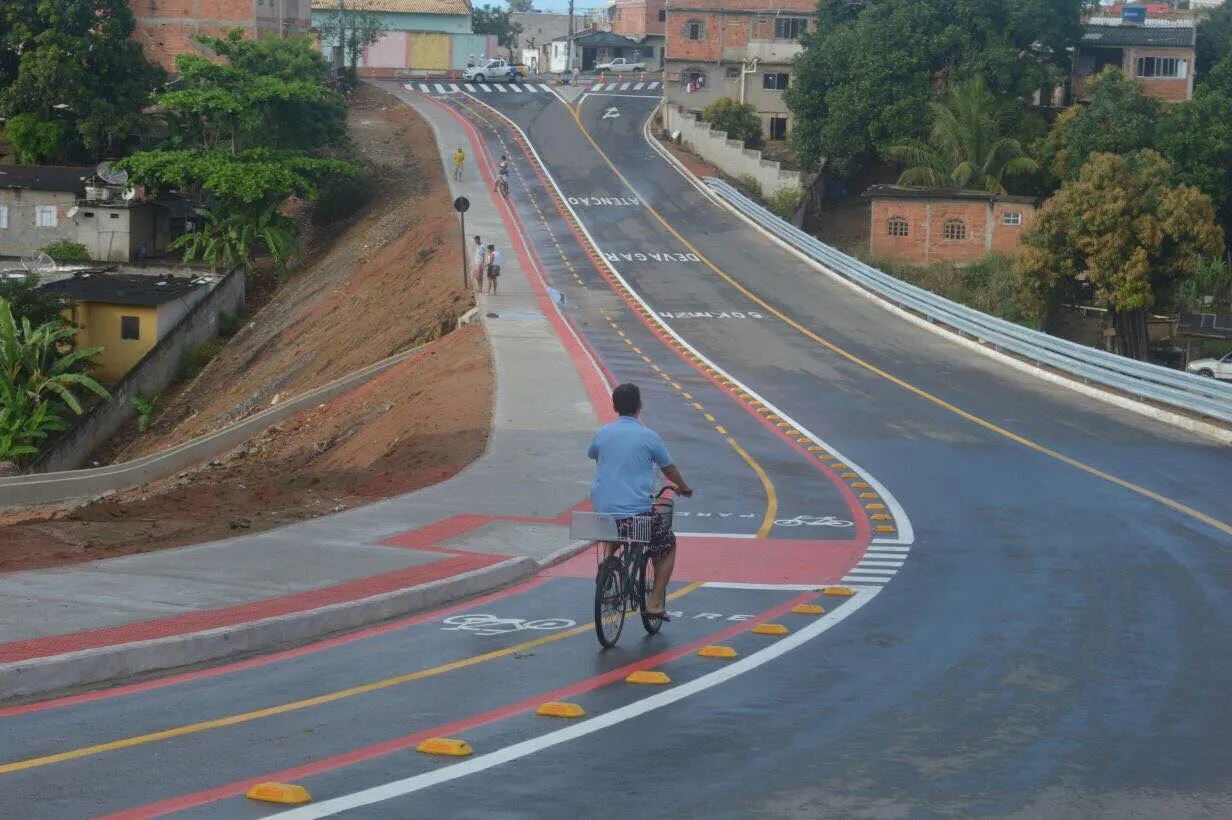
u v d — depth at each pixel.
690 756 8.46
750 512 20.86
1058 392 35.53
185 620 11.56
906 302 48.19
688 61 99.06
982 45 79.38
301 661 10.96
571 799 7.52
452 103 104.12
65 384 50.25
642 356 39.69
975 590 15.27
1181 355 56.59
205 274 64.75
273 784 7.41
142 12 91.69
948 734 9.19
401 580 14.02
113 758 8.05
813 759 8.49
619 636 12.16
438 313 46.28
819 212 81.69
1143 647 12.34
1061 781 8.16
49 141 75.81
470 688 10.12
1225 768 8.50
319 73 74.50
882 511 21.08
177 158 65.88
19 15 77.12
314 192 66.12
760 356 40.22
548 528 17.97
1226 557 17.73
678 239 64.62
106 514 19.23
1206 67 90.38
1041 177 75.62
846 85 79.38
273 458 34.06
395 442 28.36
